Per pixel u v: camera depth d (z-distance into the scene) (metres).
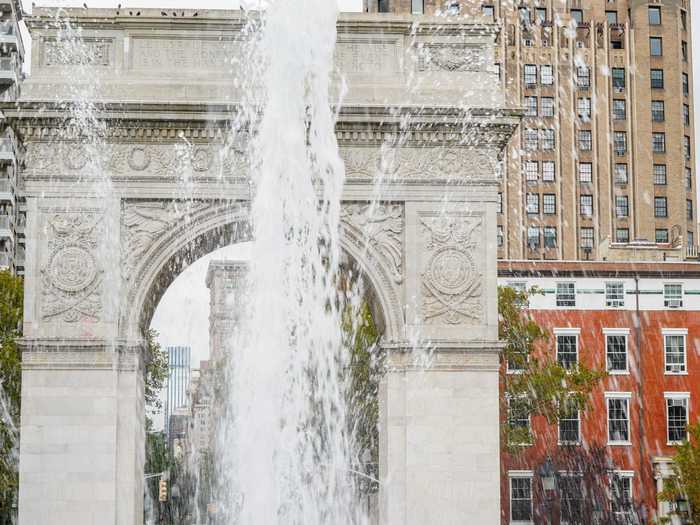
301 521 60.06
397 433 60.31
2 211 118.62
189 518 129.88
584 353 94.94
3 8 120.62
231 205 60.88
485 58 62.97
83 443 58.62
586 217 138.75
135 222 60.75
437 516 59.62
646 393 94.75
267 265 60.06
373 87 61.91
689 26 148.62
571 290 95.88
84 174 60.56
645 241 118.00
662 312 95.88
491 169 62.03
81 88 60.84
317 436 77.56
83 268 60.09
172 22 61.91
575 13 142.88
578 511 92.56
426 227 61.59
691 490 83.44
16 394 80.12
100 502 58.25
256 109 61.12
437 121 61.53
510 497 92.62
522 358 85.50
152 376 113.25
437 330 60.81
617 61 143.00
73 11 61.59
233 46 62.16
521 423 92.75
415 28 62.78
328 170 61.12
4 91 121.50
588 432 93.88
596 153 139.62
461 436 60.16
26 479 58.22
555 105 138.88
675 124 144.12
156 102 60.25
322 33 61.97
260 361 58.97
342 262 62.97
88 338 59.31
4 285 83.31
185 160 60.94
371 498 84.25
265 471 57.94
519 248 136.00
